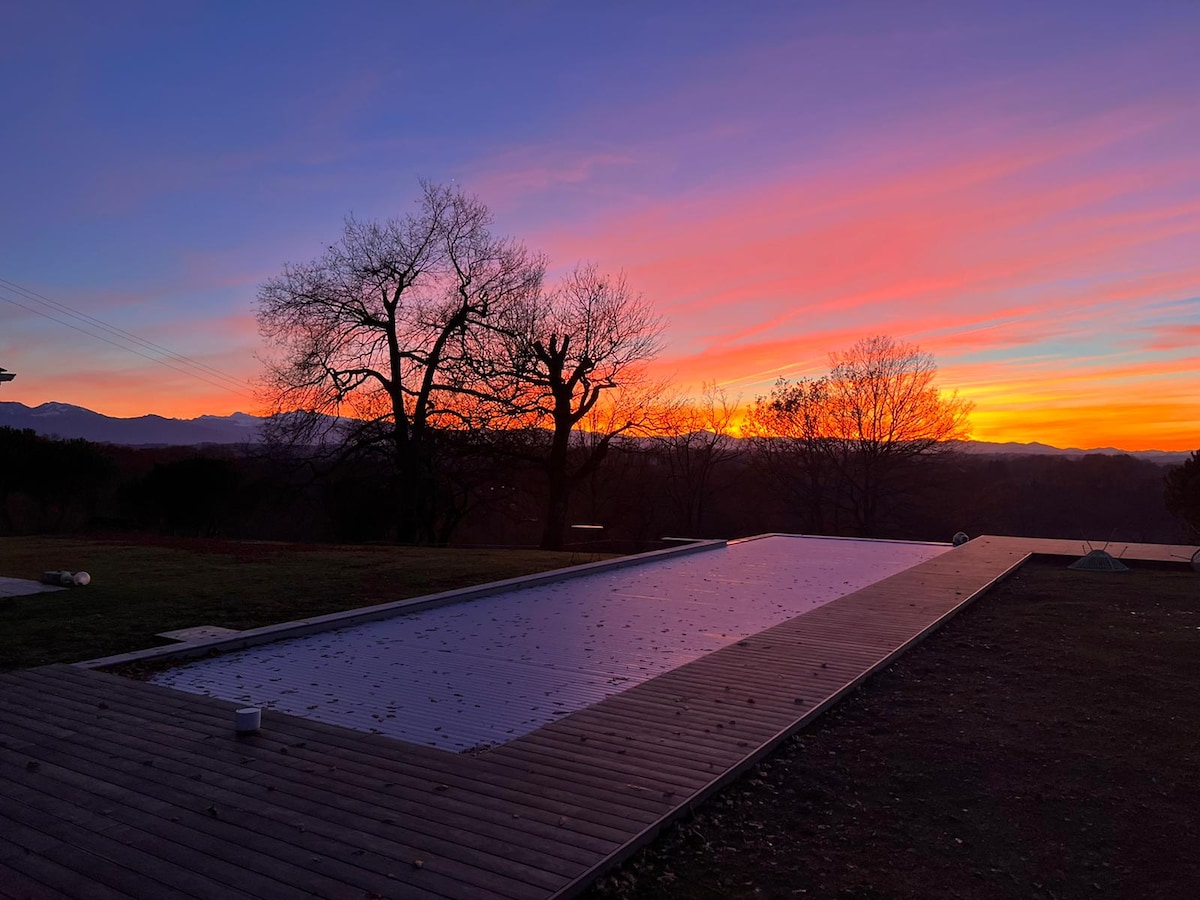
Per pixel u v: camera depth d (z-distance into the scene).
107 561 12.79
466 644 7.46
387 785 3.98
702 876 3.29
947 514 35.69
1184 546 14.94
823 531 36.62
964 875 3.31
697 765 4.30
